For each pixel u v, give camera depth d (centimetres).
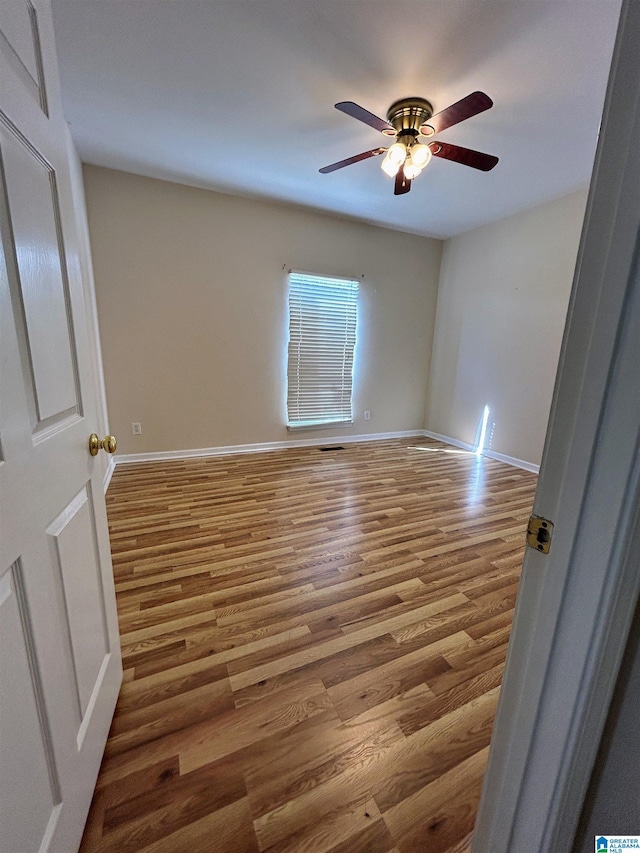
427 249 455
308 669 131
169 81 193
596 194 44
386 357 461
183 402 363
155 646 139
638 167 39
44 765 67
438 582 183
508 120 217
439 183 300
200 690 121
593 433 46
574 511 49
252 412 396
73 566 85
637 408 42
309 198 345
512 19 151
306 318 401
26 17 69
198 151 265
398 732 110
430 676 130
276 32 162
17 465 62
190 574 184
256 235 361
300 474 335
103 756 100
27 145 68
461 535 231
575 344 47
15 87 64
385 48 169
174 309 343
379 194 329
